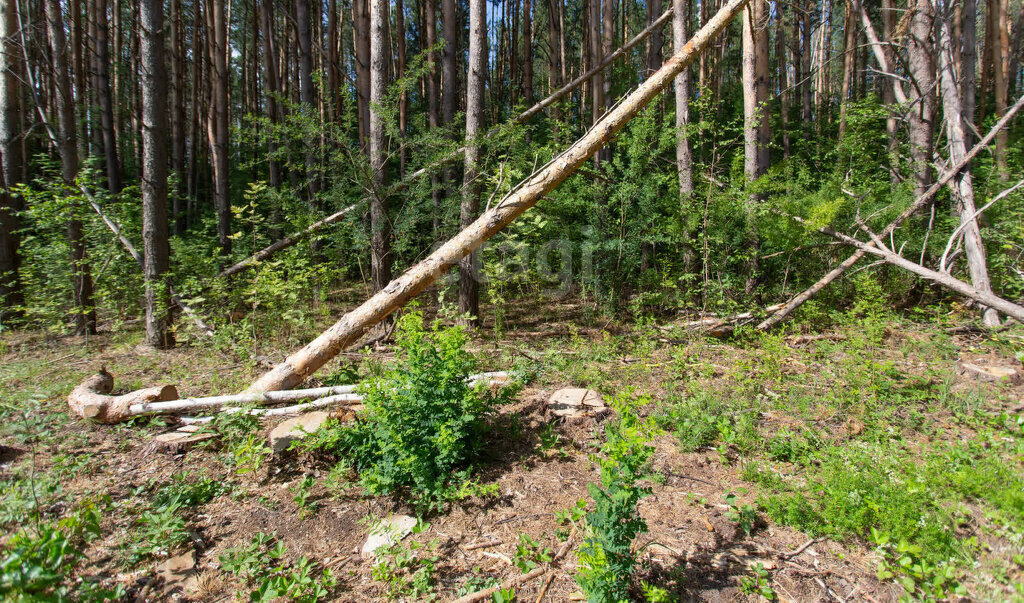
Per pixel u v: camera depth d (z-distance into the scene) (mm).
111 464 3641
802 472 3457
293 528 3061
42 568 2051
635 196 7633
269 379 4609
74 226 7227
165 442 3840
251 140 7109
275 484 3463
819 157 10922
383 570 2646
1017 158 8367
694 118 10625
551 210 7980
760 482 3336
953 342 6062
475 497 3297
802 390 4688
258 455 3555
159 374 5531
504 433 4035
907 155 8023
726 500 3172
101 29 10938
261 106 18922
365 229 7258
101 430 4102
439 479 3303
